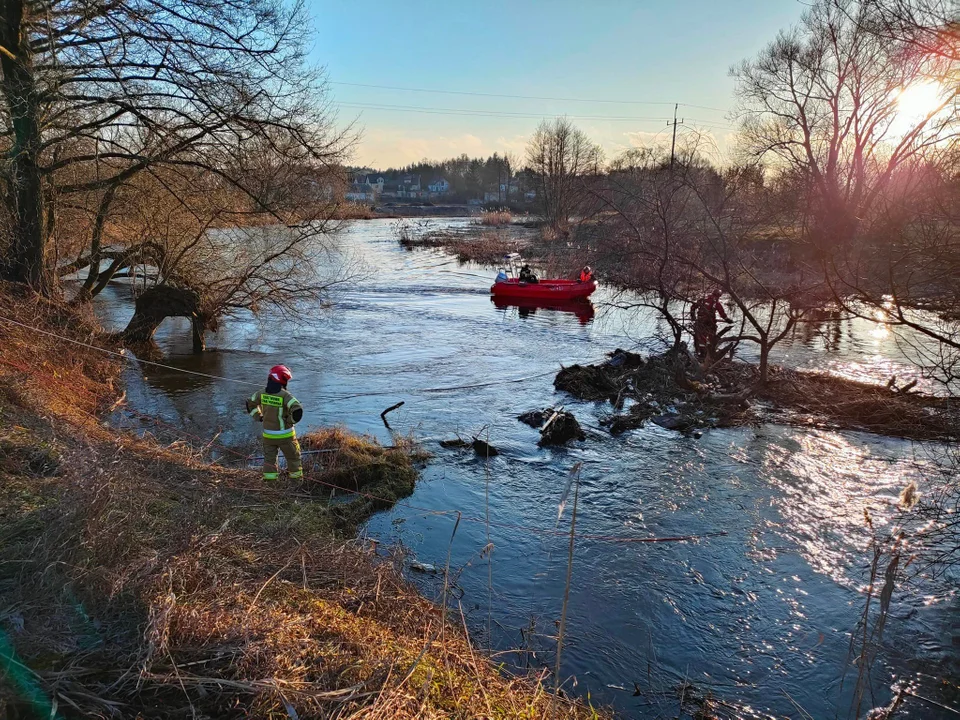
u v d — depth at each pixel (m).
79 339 11.48
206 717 2.62
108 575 3.32
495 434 9.80
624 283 18.66
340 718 2.68
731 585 5.79
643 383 12.48
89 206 15.32
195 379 12.59
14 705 2.47
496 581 5.75
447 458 8.80
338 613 3.79
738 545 6.52
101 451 5.76
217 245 16.55
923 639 5.04
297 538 5.14
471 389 12.40
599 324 20.02
